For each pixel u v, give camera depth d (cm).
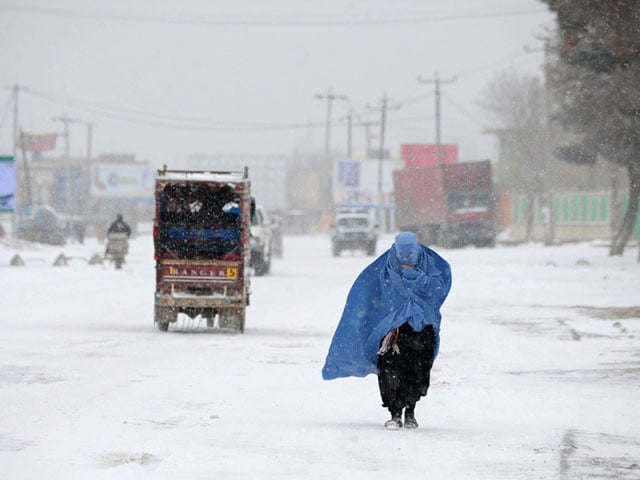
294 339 4922
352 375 2688
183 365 3828
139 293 7938
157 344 4578
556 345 4769
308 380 3494
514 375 3694
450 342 4900
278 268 12725
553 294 8588
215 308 5278
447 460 2206
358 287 2673
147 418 2667
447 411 2900
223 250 5369
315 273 11500
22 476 1972
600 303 7669
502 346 4722
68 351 4212
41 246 16288
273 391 3219
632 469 2133
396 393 2611
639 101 10650
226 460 2162
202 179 5466
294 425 2623
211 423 2616
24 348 4281
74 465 2077
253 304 7081
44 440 2341
